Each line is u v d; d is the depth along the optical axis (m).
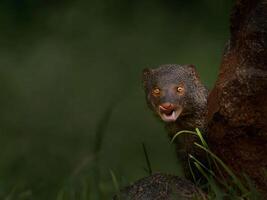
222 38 18.70
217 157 7.62
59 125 16.69
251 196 7.39
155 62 18.91
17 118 16.98
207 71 17.47
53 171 14.34
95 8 20.41
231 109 7.41
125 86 18.17
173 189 7.43
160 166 14.30
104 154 14.43
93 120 16.84
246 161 7.62
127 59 19.16
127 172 13.27
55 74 18.47
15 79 18.14
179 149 8.38
